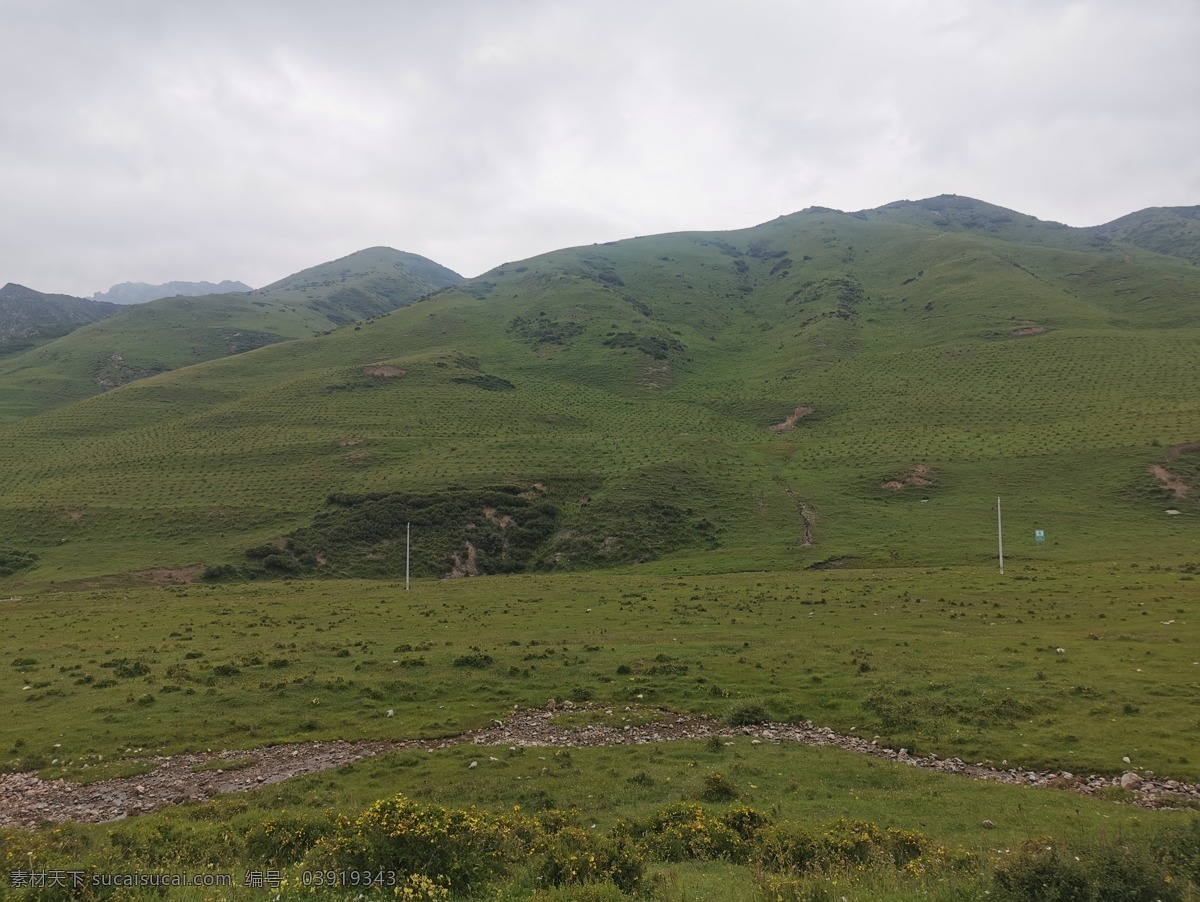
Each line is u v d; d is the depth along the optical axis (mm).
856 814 18047
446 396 140125
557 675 32062
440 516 87875
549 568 79875
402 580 71750
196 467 105125
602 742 24922
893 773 21016
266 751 24516
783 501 90562
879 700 26938
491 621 44531
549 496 95875
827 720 26266
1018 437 103688
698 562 73125
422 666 33344
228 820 18062
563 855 13273
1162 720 23766
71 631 43344
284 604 52594
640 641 37969
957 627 38531
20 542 82188
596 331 189500
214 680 31203
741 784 20453
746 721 26391
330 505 92188
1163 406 106062
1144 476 85062
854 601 47031
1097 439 97500
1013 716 25094
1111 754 21594
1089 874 11477
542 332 193375
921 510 83875
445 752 23812
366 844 12859
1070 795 19109
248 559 77875
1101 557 63344
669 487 96062
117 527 85812
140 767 22984
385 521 86812
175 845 15570
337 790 20750
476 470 101625
